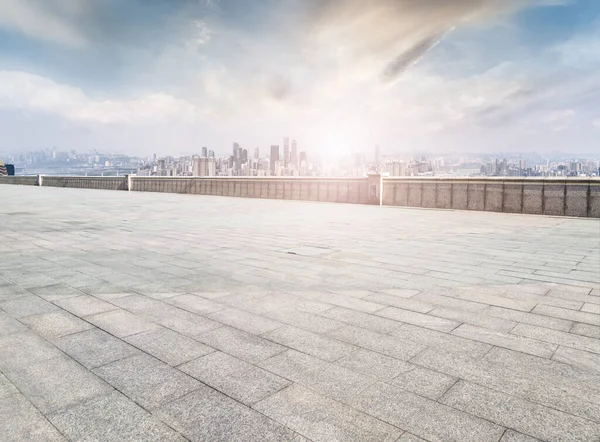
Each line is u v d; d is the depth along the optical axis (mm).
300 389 2986
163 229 11594
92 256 7797
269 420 2602
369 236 10297
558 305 4895
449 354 3574
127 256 7793
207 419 2611
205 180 29781
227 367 3324
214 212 16734
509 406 2773
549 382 3098
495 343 3805
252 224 12773
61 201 22828
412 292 5430
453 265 7027
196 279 6094
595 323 4309
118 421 2592
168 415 2656
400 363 3400
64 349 3660
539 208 15508
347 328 4172
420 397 2881
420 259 7520
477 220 13766
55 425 2545
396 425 2553
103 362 3412
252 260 7441
